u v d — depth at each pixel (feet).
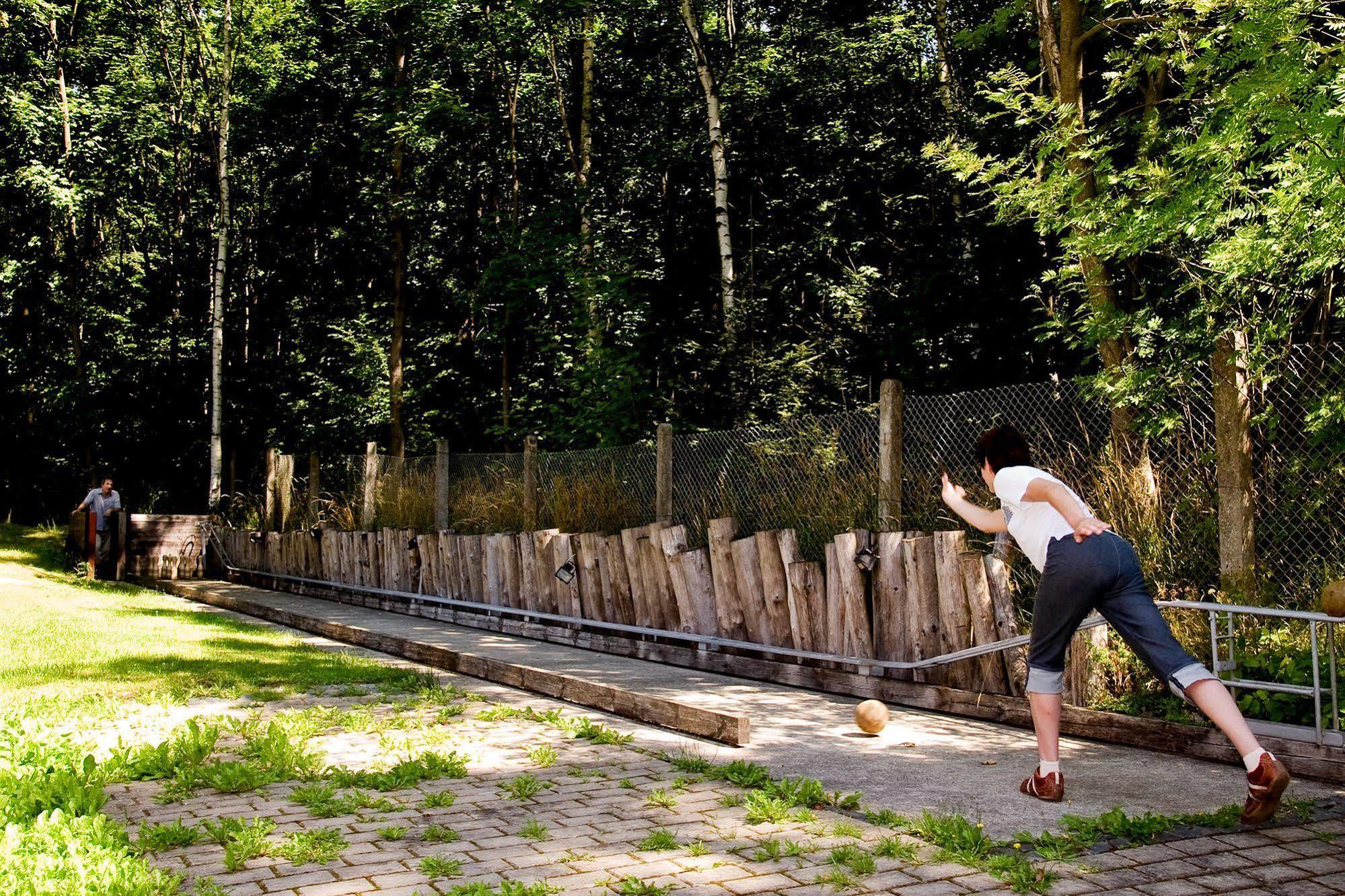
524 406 75.25
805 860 12.96
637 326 70.44
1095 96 42.16
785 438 33.01
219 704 24.34
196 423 92.02
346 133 88.53
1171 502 25.22
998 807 15.52
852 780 17.25
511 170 86.99
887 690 24.99
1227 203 26.05
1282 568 23.71
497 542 40.91
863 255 76.33
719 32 83.56
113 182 90.79
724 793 16.30
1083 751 19.35
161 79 86.02
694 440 36.35
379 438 84.94
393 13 78.59
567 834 14.11
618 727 21.80
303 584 55.88
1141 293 31.86
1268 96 23.20
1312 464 23.13
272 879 12.32
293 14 84.89
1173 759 18.61
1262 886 12.05
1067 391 28.27
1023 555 26.08
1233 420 22.66
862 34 78.02
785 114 80.38
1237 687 19.51
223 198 79.87
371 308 90.68
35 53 87.04
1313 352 23.30
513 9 74.84
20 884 11.25
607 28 82.53
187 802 15.89
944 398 29.04
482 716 22.56
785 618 28.35
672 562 31.76
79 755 17.44
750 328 61.46
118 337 93.20
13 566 70.03
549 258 70.49
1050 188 29.40
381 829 14.25
